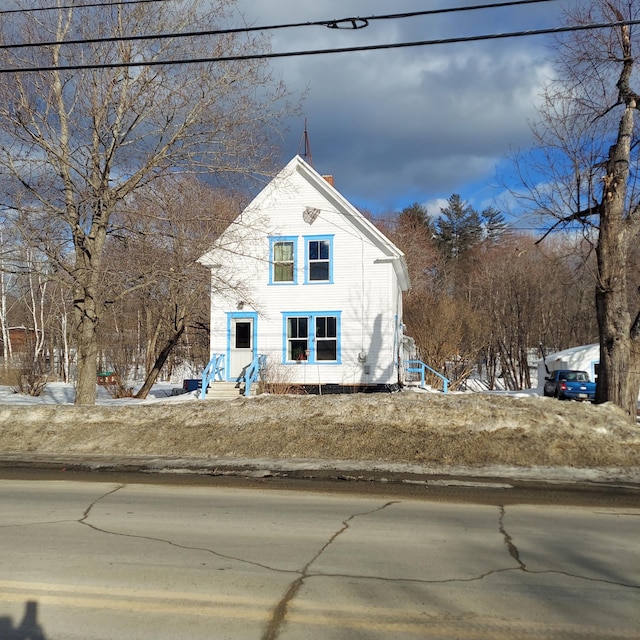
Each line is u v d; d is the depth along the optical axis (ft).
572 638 12.50
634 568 16.69
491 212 213.25
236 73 44.62
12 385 102.47
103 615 13.60
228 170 45.88
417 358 111.55
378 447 32.30
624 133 38.96
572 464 29.66
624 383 38.81
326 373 71.15
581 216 42.09
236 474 29.40
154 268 47.62
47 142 43.16
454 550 18.26
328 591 14.94
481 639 12.44
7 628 13.01
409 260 153.58
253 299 72.49
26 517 22.29
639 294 45.24
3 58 41.75
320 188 72.23
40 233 43.47
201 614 13.62
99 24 43.09
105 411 38.47
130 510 23.31
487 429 32.32
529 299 148.66
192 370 144.15
